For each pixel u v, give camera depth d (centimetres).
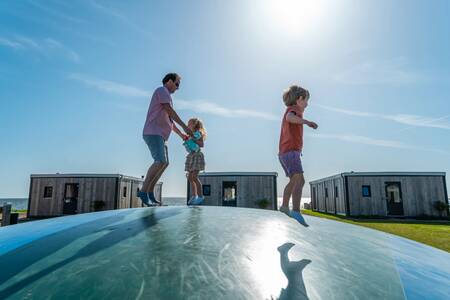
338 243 162
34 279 107
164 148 278
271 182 1413
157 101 276
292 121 237
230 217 195
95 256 124
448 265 162
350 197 1538
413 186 1512
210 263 120
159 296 98
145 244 137
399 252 166
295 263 128
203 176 1437
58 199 1478
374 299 108
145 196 266
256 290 105
